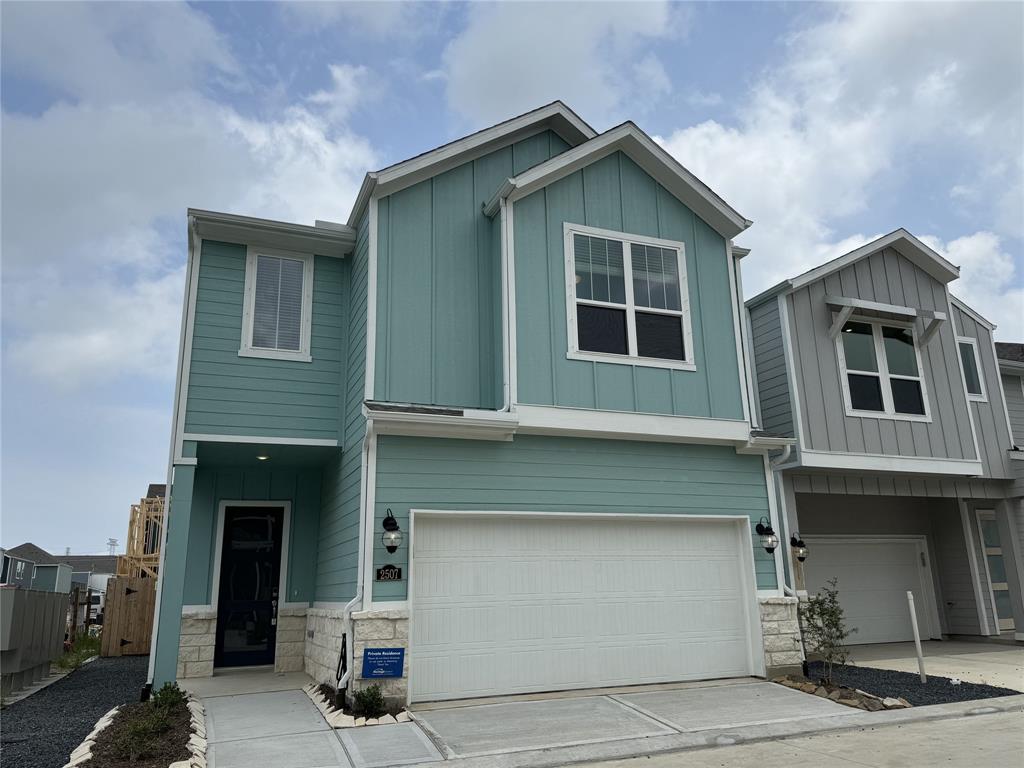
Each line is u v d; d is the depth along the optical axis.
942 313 12.00
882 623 13.27
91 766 5.06
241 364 9.02
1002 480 12.75
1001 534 12.84
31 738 6.24
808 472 11.05
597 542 8.55
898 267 12.39
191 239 9.14
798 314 11.34
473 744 5.96
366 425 7.64
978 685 8.48
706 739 6.12
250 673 9.85
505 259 8.66
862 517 13.66
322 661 8.62
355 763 5.46
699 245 9.86
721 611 8.98
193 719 6.58
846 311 11.27
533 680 7.88
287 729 6.48
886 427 11.42
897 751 5.74
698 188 9.72
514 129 9.68
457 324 8.78
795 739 6.29
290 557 10.35
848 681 8.70
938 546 14.11
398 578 7.42
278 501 10.50
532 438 8.41
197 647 9.70
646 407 8.90
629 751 5.77
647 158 9.67
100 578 34.25
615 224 9.40
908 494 12.02
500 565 8.04
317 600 10.09
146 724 5.89
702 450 9.27
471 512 7.91
